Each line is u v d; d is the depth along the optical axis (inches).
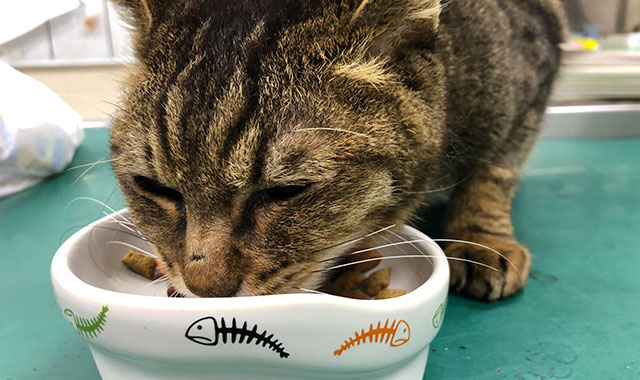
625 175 24.2
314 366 9.7
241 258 10.9
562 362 12.4
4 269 16.6
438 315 10.5
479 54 14.8
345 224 11.2
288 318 9.3
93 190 22.3
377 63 11.6
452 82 14.1
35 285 15.8
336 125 10.7
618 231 18.4
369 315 9.5
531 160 26.2
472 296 14.8
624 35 34.6
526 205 20.7
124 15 13.1
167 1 12.4
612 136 30.5
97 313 9.6
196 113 10.6
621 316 14.0
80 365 12.6
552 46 18.2
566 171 24.9
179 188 11.1
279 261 11.1
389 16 11.6
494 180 16.2
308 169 10.5
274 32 11.1
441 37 13.7
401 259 13.2
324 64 11.0
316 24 11.2
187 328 9.3
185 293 11.5
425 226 17.8
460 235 16.2
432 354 12.7
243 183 10.5
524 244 17.5
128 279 13.1
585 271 16.0
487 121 15.4
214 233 10.8
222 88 10.6
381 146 11.2
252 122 10.4
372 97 11.2
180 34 11.7
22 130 21.8
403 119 11.7
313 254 11.2
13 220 19.8
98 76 28.9
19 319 14.2
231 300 9.3
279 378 10.0
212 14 11.7
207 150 10.5
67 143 23.5
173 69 11.3
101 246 12.8
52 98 23.8
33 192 22.4
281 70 10.7
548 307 14.4
